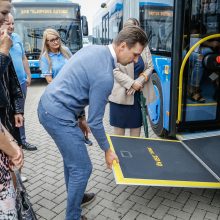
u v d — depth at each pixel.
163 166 3.17
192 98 4.49
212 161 3.45
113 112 3.72
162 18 4.54
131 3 6.00
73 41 10.63
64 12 10.50
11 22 2.86
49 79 3.88
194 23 4.17
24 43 10.38
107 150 2.38
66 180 2.81
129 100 3.55
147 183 2.79
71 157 2.40
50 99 2.34
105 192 3.38
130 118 3.68
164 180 2.88
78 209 2.53
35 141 5.08
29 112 7.17
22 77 4.09
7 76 2.69
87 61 2.21
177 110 4.36
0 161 1.68
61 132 2.35
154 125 5.08
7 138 1.68
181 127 4.47
